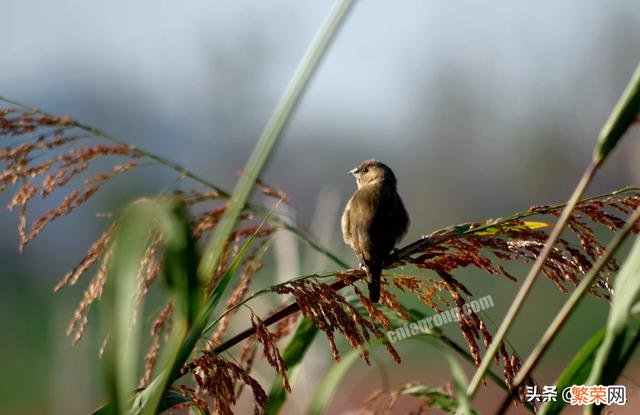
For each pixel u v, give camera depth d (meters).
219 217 6.69
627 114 4.95
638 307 5.06
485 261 6.43
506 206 81.19
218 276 6.87
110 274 3.76
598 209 6.30
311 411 5.40
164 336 6.41
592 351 5.62
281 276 8.91
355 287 6.45
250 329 6.05
